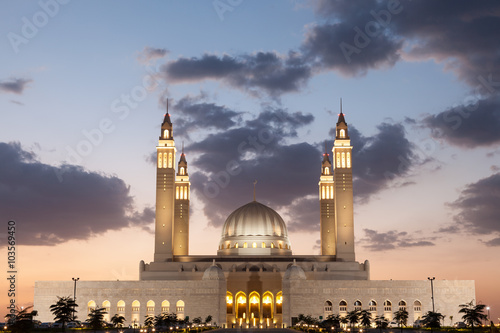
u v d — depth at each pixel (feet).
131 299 571.69
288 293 568.82
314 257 634.02
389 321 548.31
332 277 607.78
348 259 622.95
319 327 494.59
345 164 642.63
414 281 571.69
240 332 448.65
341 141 646.33
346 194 636.07
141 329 476.13
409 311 565.94
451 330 432.66
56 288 574.15
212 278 572.92
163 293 571.28
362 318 479.00
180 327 511.81
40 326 472.85
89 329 457.68
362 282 570.87
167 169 638.12
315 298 567.59
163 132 648.38
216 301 568.00
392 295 568.82
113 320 490.08
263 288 604.90
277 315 598.75
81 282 574.97
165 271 612.29
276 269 610.24
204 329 485.15
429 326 446.60
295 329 513.86
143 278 610.24
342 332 459.32
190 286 571.69
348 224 630.33
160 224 627.05
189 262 619.26
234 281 606.96
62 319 414.00
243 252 655.35
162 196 632.38
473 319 411.34
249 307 604.08
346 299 566.77
